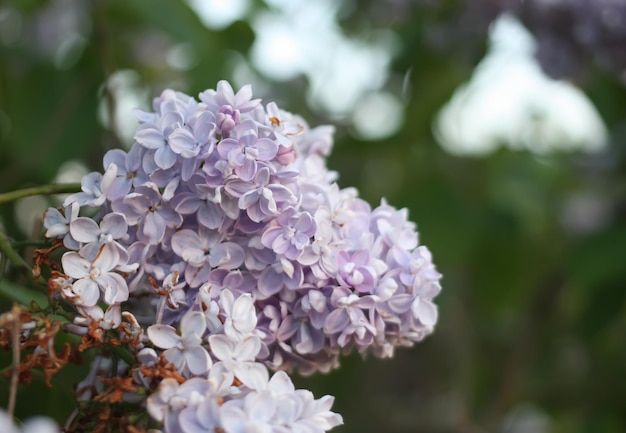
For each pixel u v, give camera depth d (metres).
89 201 0.45
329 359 0.47
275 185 0.44
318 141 0.49
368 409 1.02
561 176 1.02
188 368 0.42
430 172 0.91
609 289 0.85
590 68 0.84
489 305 0.99
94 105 0.77
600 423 1.07
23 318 0.41
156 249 0.46
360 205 0.48
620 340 1.07
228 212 0.45
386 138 0.89
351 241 0.47
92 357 0.49
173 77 0.85
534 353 1.04
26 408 0.51
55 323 0.42
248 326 0.43
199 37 0.76
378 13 0.93
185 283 0.45
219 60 0.76
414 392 1.09
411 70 0.88
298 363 0.47
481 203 0.94
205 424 0.40
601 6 0.75
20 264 0.46
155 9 0.76
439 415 1.08
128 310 0.46
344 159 0.93
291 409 0.41
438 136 0.91
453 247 0.90
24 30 0.82
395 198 0.91
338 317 0.45
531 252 0.98
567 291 1.03
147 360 0.42
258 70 0.83
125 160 0.45
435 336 1.06
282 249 0.45
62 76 0.77
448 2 0.84
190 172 0.44
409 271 0.46
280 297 0.46
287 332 0.46
